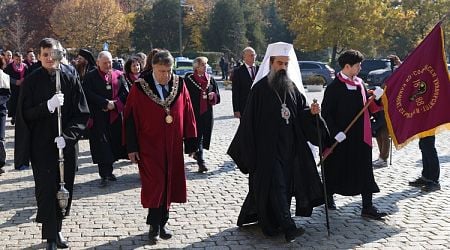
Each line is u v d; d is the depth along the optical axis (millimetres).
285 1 42188
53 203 4980
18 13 57719
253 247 5281
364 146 6113
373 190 6188
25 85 4910
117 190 7551
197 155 8641
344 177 6207
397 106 6785
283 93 5449
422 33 40688
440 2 39250
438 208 6555
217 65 47094
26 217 6289
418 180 7613
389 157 9742
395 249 5191
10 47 53531
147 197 5324
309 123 5617
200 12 56875
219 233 5699
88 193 7383
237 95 8875
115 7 53406
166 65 5320
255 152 5484
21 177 8391
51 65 4914
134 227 5910
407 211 6445
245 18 54219
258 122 5465
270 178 5363
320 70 30312
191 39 56688
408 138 6809
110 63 7898
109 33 52219
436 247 5234
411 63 6840
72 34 51094
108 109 7703
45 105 4797
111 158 7746
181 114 5453
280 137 5426
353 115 6133
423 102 6824
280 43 5523
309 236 5586
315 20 38281
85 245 5344
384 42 41469
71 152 5117
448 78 6766
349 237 5547
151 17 56562
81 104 5188
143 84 5352
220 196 7172
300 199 5602
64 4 53281
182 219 6176
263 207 5387
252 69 8930
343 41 38188
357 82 6250
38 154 4941
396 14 38938
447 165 9141
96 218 6234
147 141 5340
